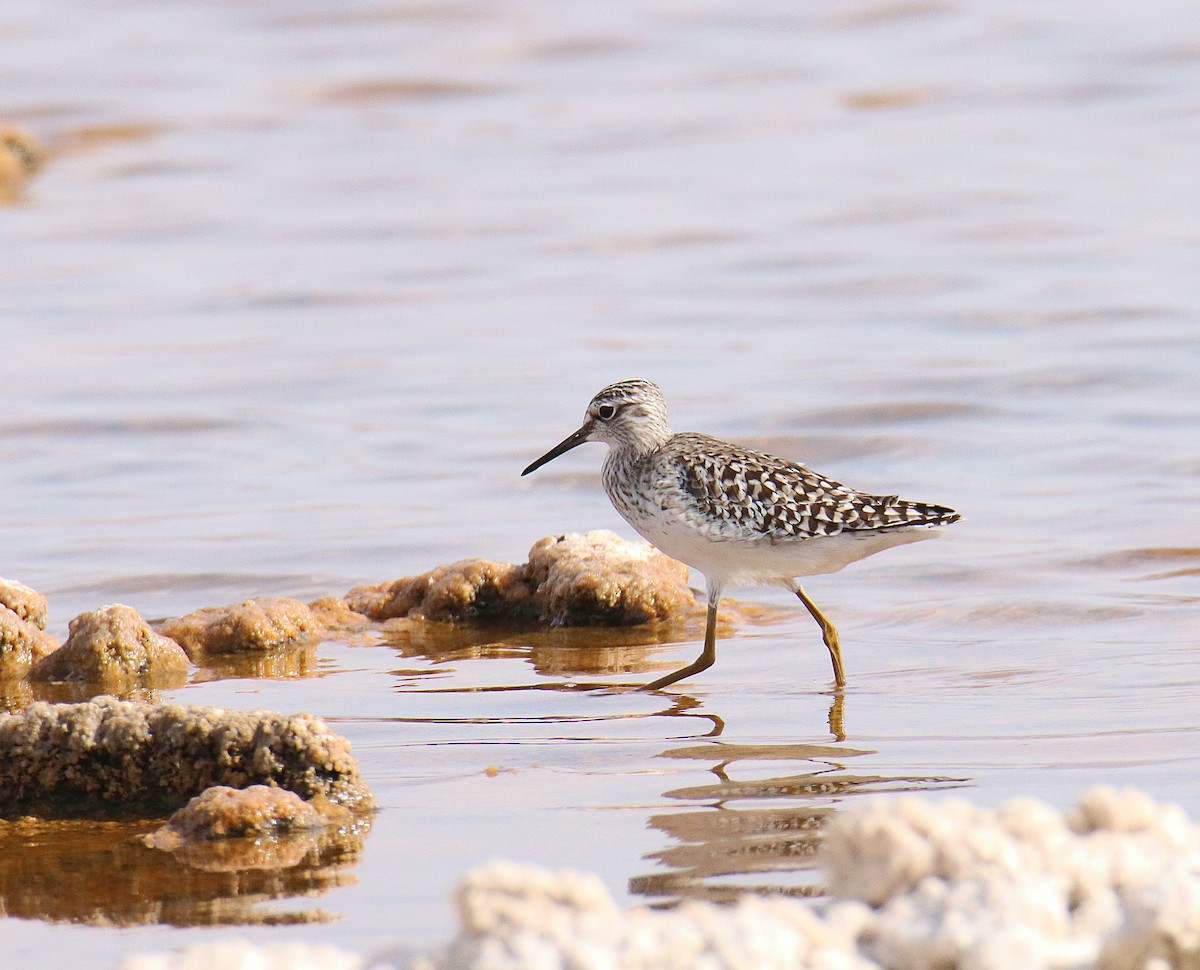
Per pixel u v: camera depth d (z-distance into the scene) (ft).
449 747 30.04
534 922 16.44
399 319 79.15
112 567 46.14
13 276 90.33
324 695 34.65
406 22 151.94
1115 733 29.27
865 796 26.21
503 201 106.42
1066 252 87.15
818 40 147.84
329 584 44.80
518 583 42.37
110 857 24.12
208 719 26.78
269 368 69.92
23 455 58.08
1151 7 150.20
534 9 157.07
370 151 122.52
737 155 117.08
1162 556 44.21
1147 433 56.85
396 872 23.15
